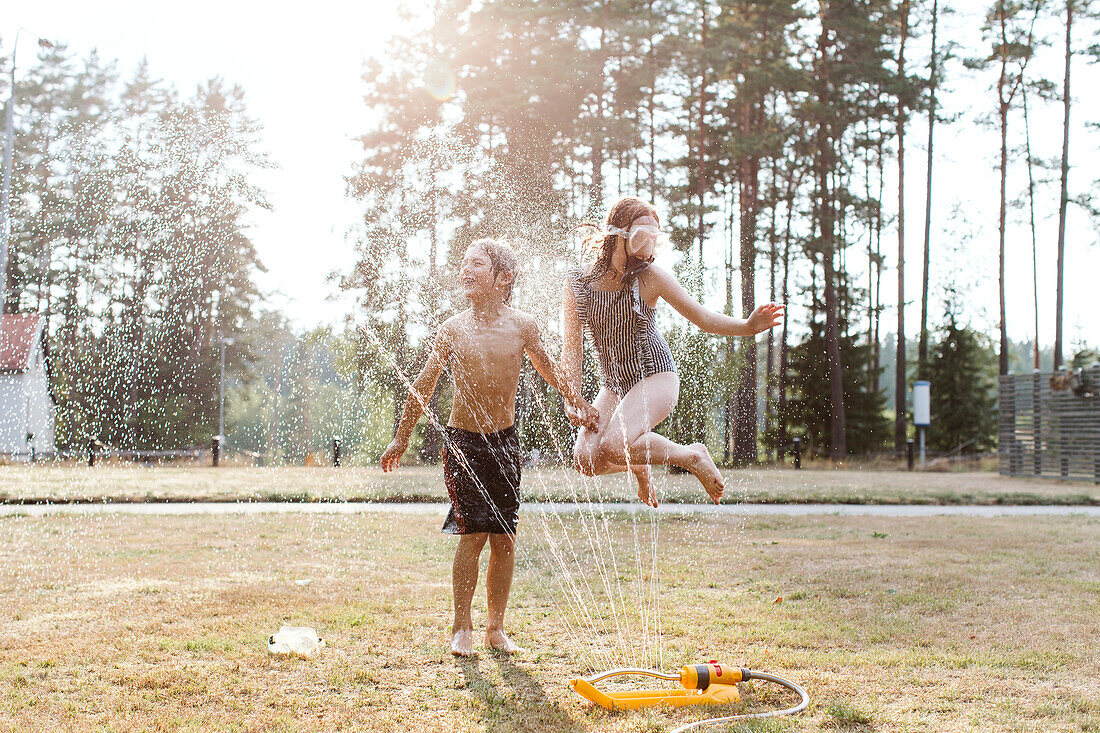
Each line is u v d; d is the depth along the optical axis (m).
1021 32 23.73
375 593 3.92
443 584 4.15
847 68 21.31
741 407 15.59
